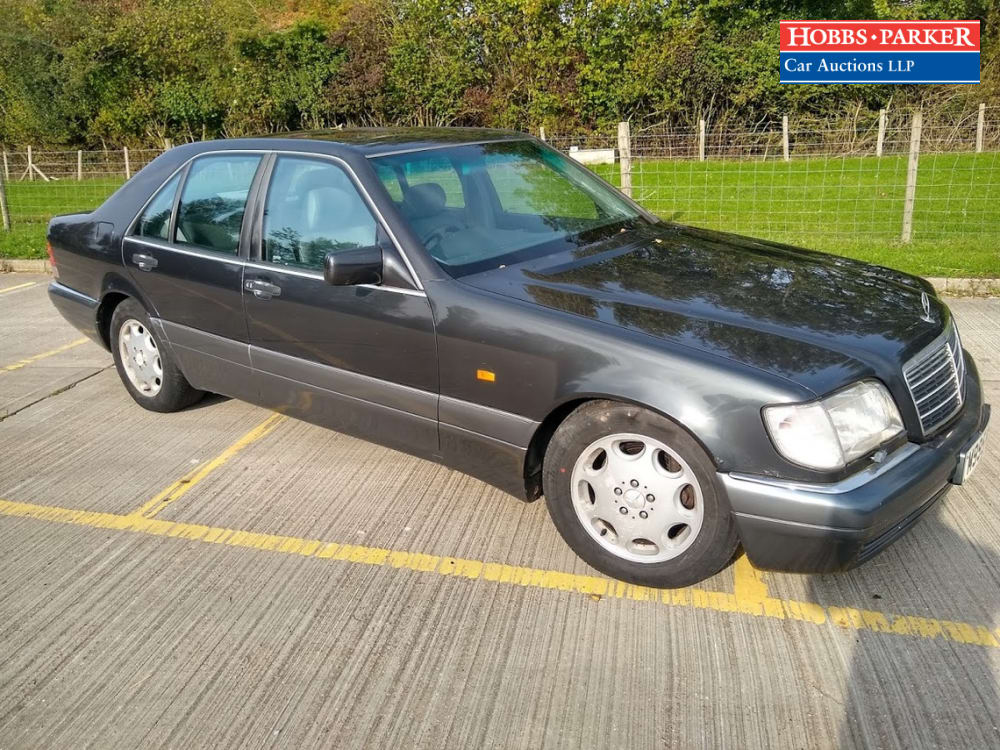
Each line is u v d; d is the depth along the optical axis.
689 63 24.42
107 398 5.41
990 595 3.07
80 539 3.71
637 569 3.12
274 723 2.62
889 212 11.55
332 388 3.86
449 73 26.80
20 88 28.41
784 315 3.06
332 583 3.33
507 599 3.18
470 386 3.33
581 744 2.49
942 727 2.50
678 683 2.71
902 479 2.74
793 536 2.71
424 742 2.52
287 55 28.69
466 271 3.44
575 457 3.12
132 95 29.11
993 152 17.08
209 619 3.13
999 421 4.51
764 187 14.59
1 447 4.70
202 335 4.43
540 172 4.30
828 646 2.85
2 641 3.05
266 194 4.03
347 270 3.36
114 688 2.80
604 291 3.26
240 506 3.95
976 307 6.79
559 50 25.20
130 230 4.73
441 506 3.89
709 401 2.76
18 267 9.99
